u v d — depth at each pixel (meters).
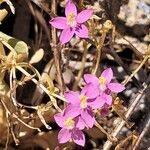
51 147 0.22
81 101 0.18
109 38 0.22
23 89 0.23
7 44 0.20
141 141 0.22
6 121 0.21
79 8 0.20
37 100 0.23
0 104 0.21
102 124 0.23
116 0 0.24
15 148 0.22
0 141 0.22
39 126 0.22
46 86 0.21
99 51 0.21
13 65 0.20
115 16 0.24
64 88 0.21
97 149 0.23
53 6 0.21
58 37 0.21
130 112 0.20
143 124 0.22
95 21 0.21
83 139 0.19
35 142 0.22
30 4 0.23
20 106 0.20
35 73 0.20
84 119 0.18
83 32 0.19
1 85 0.21
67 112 0.19
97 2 0.24
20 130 0.22
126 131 0.23
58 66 0.21
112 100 0.19
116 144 0.21
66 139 0.19
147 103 0.23
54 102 0.20
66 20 0.19
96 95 0.19
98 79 0.19
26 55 0.20
